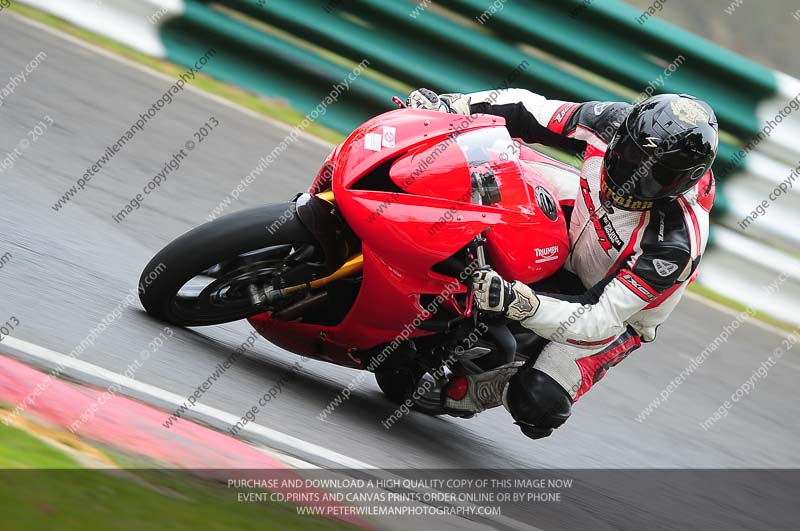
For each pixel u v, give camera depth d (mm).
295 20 31141
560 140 17547
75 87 27062
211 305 16297
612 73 31312
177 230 21875
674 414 22594
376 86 31188
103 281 17562
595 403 21812
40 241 18219
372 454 15141
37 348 13789
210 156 26719
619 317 15867
